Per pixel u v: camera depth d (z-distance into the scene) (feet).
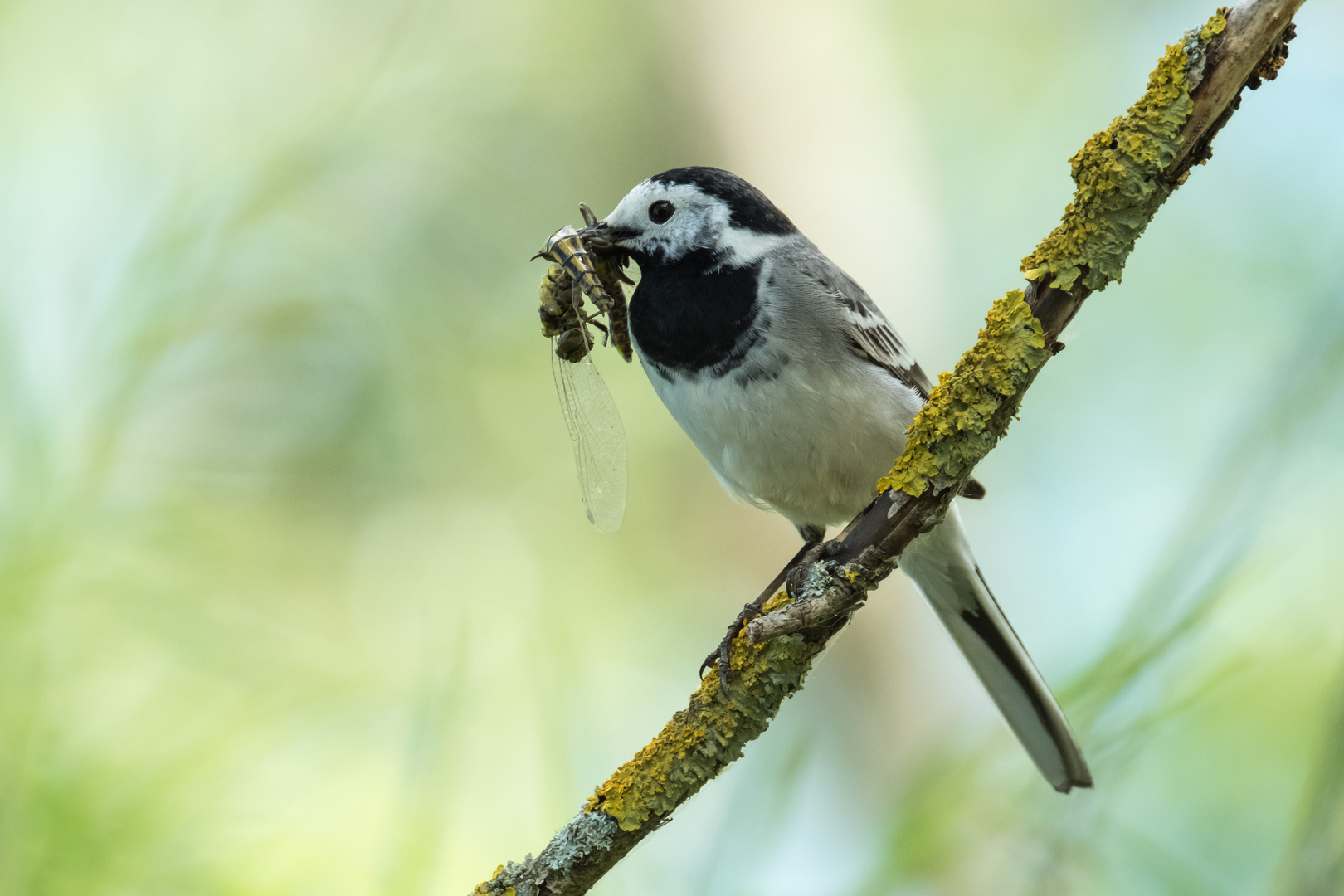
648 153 49.11
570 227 28.09
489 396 46.21
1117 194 17.53
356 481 43.57
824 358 25.76
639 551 47.03
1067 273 17.83
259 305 40.19
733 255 26.27
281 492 41.57
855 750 45.96
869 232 48.21
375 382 44.01
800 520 28.68
